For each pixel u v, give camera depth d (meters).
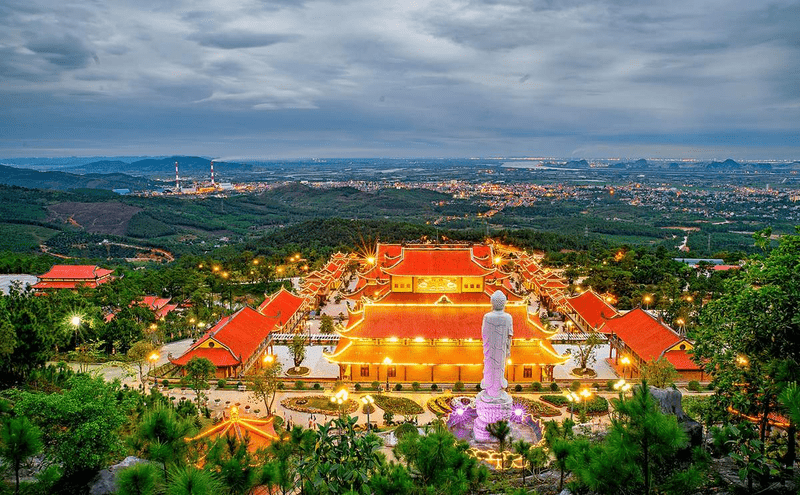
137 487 18.53
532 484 31.02
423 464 22.66
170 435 22.02
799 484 21.05
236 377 87.75
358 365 88.06
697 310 115.44
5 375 63.44
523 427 55.91
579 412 72.69
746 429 23.88
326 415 73.25
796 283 33.28
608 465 18.64
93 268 156.62
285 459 25.02
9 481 23.61
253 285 173.88
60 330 85.88
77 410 28.31
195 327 119.00
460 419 59.75
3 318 63.03
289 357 100.50
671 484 18.72
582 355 92.06
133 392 57.84
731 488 23.19
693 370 81.94
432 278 103.81
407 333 87.94
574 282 165.62
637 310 98.69
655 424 17.89
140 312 116.38
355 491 20.95
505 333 56.69
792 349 32.97
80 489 26.64
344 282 174.75
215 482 19.30
